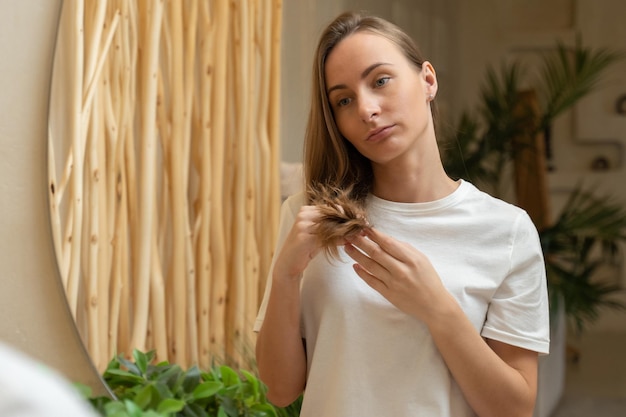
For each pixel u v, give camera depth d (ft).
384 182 3.43
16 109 3.47
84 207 3.69
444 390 3.20
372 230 3.09
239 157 4.62
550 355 10.29
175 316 4.13
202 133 4.38
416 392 3.19
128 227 3.91
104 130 3.78
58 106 3.58
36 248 3.55
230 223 4.53
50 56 3.56
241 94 4.70
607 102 15.11
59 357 3.61
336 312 3.30
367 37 3.25
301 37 5.98
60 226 3.59
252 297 4.60
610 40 14.98
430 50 13.41
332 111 3.41
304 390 3.55
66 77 3.61
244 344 4.49
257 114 4.83
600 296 11.30
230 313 4.48
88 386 3.66
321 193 3.40
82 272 3.68
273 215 4.80
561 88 11.84
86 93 3.70
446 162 11.42
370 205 3.45
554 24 15.29
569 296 11.05
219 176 4.45
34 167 3.54
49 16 3.55
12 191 3.48
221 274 4.42
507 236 3.33
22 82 3.48
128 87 3.92
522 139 11.82
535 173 12.76
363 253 3.30
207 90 4.44
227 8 4.57
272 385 3.46
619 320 15.05
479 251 3.31
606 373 12.45
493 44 15.42
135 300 3.92
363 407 3.23
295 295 3.29
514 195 13.99
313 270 3.39
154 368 3.92
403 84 3.24
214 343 4.36
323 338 3.32
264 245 4.72
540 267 3.35
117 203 3.85
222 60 4.53
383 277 3.10
